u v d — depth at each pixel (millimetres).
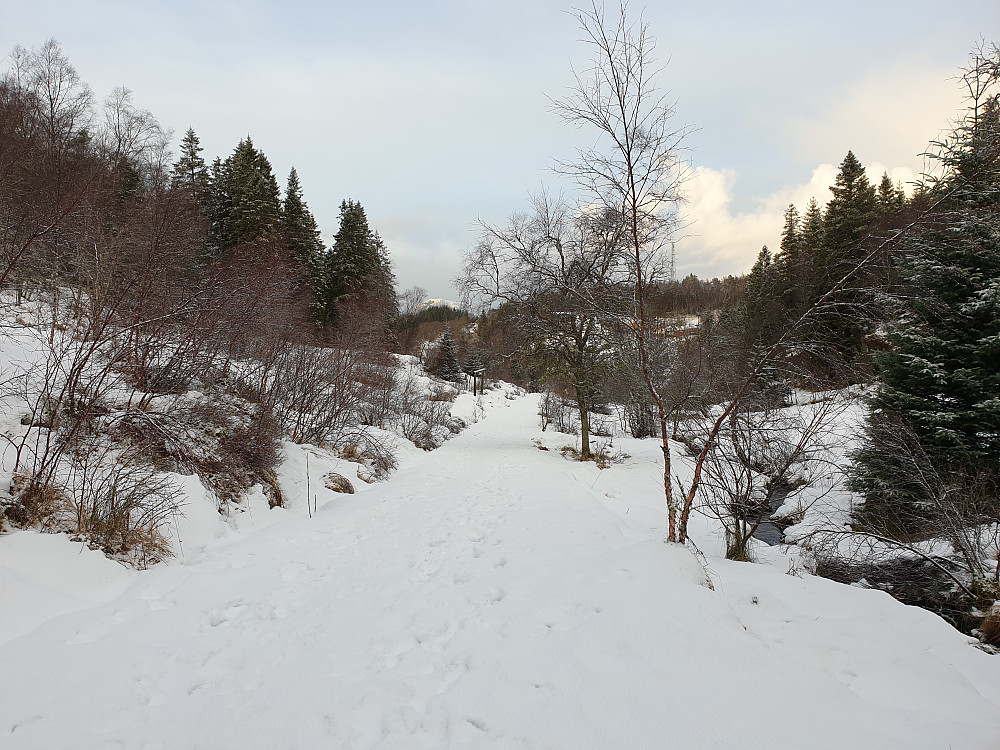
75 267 8328
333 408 13312
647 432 21391
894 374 9047
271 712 2912
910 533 8234
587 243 13234
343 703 2971
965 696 3104
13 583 4023
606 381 15789
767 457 6930
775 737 2428
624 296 6969
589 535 6531
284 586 5184
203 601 4586
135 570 4988
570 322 15188
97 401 7027
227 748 2619
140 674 3344
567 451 17984
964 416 8070
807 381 6344
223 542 6324
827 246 21453
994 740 2516
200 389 9906
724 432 6910
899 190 28562
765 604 4430
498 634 3686
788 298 10656
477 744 2525
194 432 8109
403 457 15578
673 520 5957
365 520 8219
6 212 8648
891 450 8086
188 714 2930
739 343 7277
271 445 9094
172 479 6602
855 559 7332
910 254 5504
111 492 5363
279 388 11273
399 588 5074
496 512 8547
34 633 3668
